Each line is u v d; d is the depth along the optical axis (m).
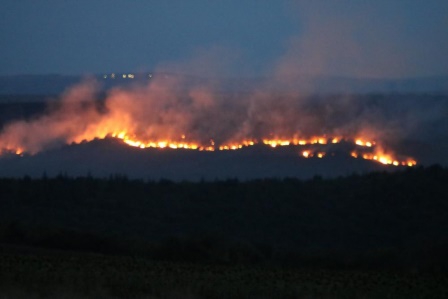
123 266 96.75
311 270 112.62
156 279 80.25
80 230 144.88
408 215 165.12
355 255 131.50
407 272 110.69
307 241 156.25
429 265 117.44
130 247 133.62
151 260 115.88
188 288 72.94
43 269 84.56
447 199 173.25
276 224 167.38
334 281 89.81
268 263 127.56
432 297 78.69
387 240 154.62
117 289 72.62
